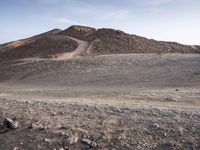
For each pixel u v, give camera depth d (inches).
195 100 778.2
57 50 4827.8
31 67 2817.4
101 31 5812.0
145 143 368.2
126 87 1514.5
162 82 1562.5
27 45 5477.4
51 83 2070.6
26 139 398.9
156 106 585.6
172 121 422.6
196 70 1801.2
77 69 2416.3
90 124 426.0
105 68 2310.5
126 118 444.8
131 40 5585.6
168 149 354.9
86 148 369.4
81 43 5216.5
